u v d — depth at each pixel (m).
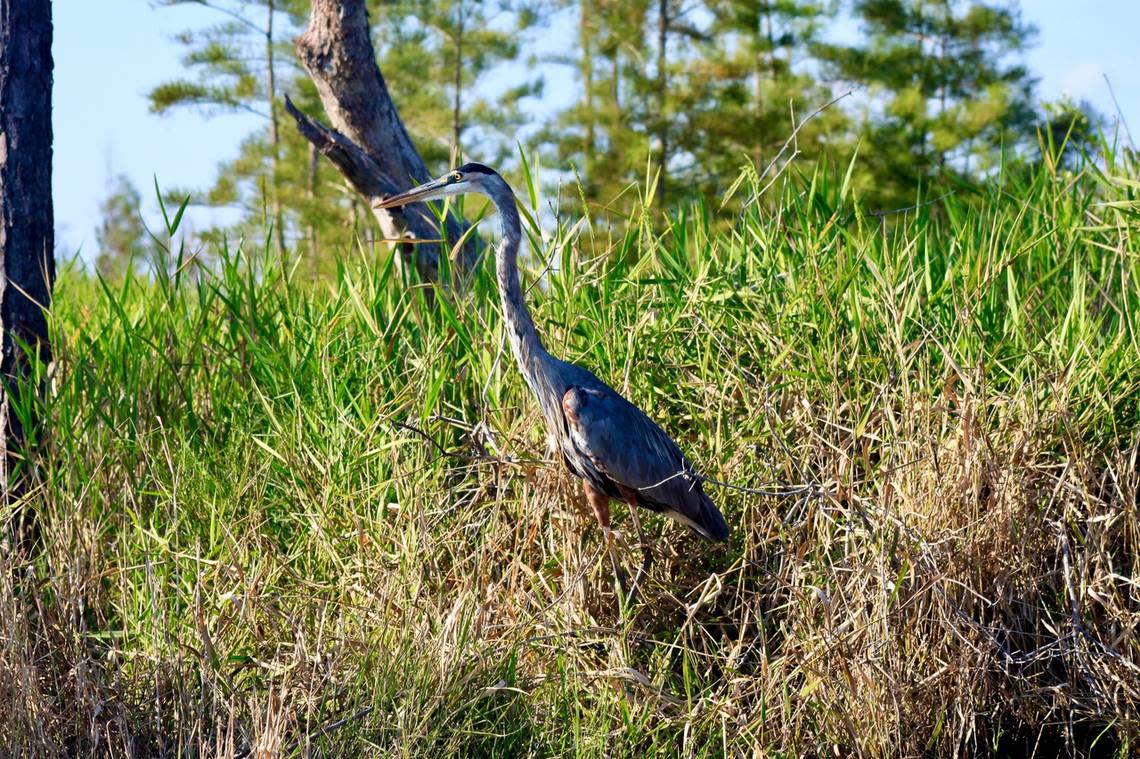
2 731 7.89
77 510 9.66
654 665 9.16
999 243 11.48
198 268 11.95
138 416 10.95
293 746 7.88
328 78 14.09
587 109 40.25
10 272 10.69
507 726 8.23
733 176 38.72
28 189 10.75
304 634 8.69
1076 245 11.38
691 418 10.45
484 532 9.72
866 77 41.09
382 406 10.28
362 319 11.66
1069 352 9.91
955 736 8.53
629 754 8.34
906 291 10.30
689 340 10.74
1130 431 9.49
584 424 9.21
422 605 8.85
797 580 8.77
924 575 8.52
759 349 10.70
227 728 8.02
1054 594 9.01
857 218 10.84
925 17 43.41
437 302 12.26
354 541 9.77
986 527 8.88
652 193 10.70
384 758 7.64
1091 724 8.70
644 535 9.84
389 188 13.99
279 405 11.14
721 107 39.66
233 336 11.72
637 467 9.15
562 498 9.80
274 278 12.77
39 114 10.83
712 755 8.38
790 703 8.44
